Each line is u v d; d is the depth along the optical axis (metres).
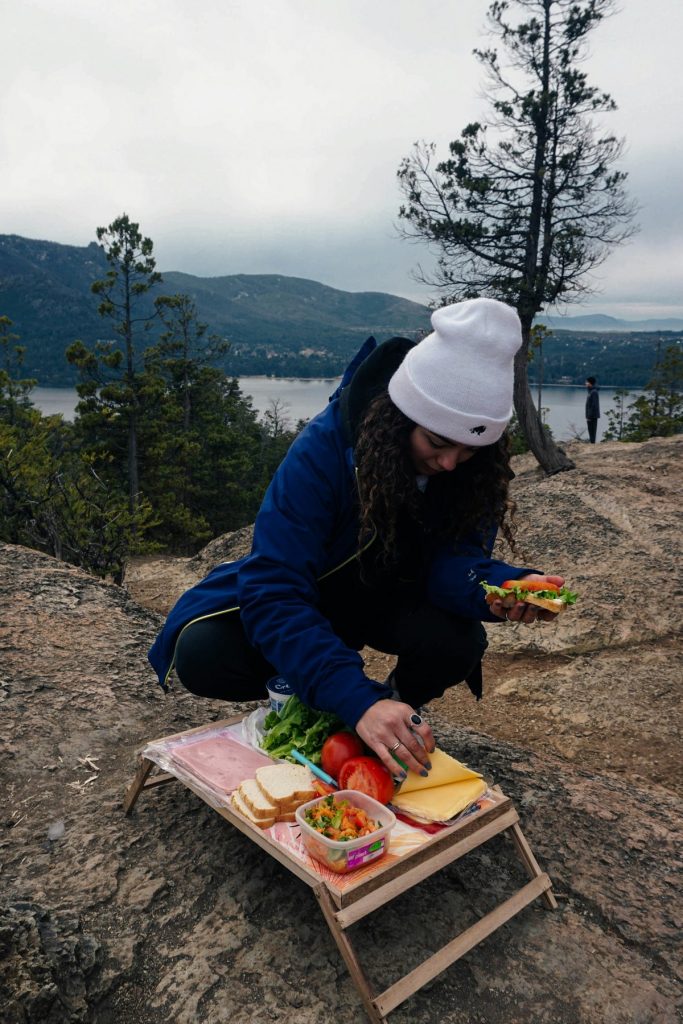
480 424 1.81
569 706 4.12
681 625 4.98
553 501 6.97
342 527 2.01
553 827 2.45
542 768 2.86
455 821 1.82
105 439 29.08
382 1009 1.60
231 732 2.27
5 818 2.37
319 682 1.76
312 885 1.61
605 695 4.20
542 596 1.93
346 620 2.31
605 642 4.81
